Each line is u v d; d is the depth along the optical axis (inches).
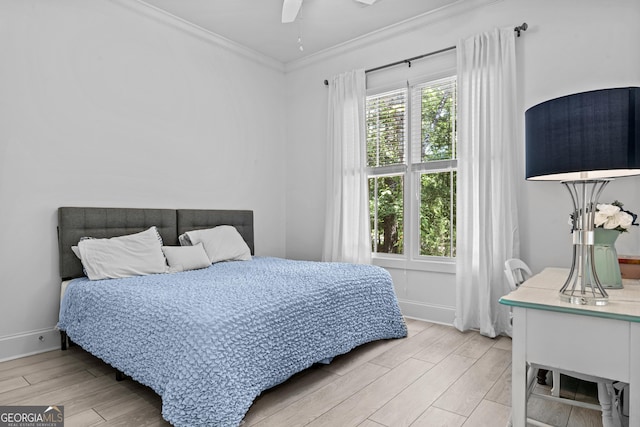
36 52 108.9
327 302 93.6
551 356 53.8
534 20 116.8
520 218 118.0
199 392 64.0
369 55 156.7
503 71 119.2
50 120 111.6
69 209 112.4
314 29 149.5
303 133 180.5
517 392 56.3
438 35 137.3
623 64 103.3
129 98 129.7
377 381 88.4
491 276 120.0
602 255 69.1
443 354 105.7
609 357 49.7
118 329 82.8
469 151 125.3
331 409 75.5
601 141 49.4
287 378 81.4
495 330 120.3
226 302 77.6
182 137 145.5
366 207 152.8
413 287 144.3
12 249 104.6
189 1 129.7
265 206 178.4
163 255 124.5
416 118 145.0
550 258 113.3
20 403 77.8
